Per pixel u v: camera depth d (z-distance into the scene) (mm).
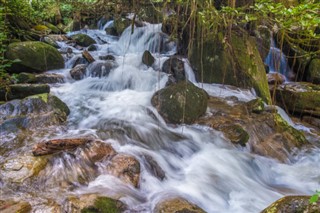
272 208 2885
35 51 7676
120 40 10906
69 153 4090
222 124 5605
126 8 7473
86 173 3883
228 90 7180
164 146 4969
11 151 4324
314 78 8578
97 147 4246
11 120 5008
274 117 6031
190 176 4352
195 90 5980
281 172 4895
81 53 9234
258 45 8359
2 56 7059
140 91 7168
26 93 6051
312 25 3275
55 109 5527
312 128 6758
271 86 7980
